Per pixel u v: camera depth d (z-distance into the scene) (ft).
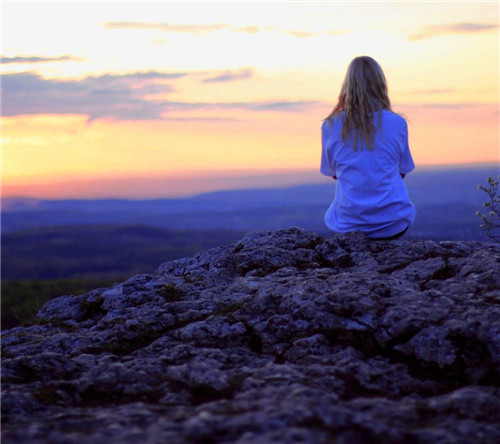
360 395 12.59
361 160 22.06
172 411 10.99
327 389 12.40
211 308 18.43
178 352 15.03
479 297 16.58
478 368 13.84
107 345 16.88
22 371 14.47
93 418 10.48
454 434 9.40
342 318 15.52
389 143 21.89
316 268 21.81
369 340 14.97
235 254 23.58
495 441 9.32
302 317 15.89
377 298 16.15
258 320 16.80
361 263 20.81
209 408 10.68
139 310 19.16
